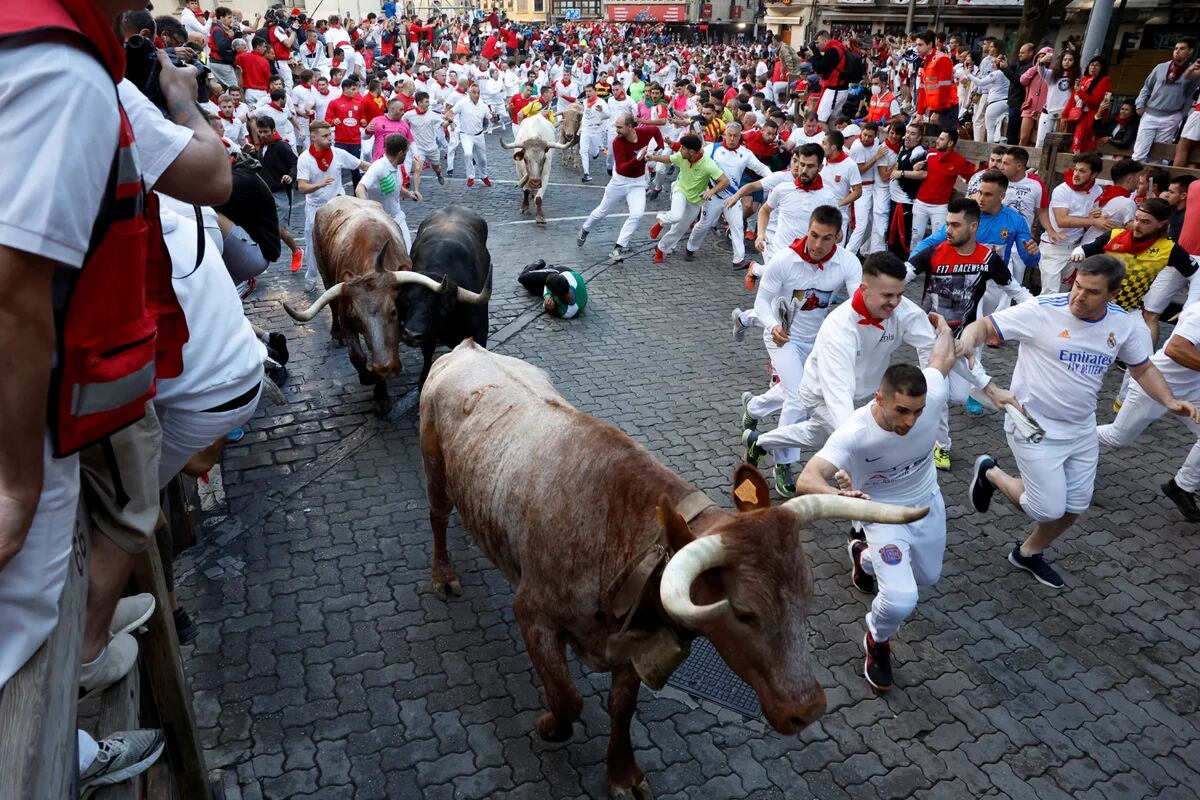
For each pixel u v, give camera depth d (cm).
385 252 611
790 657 234
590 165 1880
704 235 1200
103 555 197
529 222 1350
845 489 367
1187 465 571
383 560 513
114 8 131
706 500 285
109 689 229
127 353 150
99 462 187
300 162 938
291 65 2070
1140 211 725
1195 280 731
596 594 304
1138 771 386
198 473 332
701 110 1552
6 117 118
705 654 446
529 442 347
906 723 409
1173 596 505
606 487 306
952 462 656
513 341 866
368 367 615
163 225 270
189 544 514
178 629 440
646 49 4259
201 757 306
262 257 486
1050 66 1339
